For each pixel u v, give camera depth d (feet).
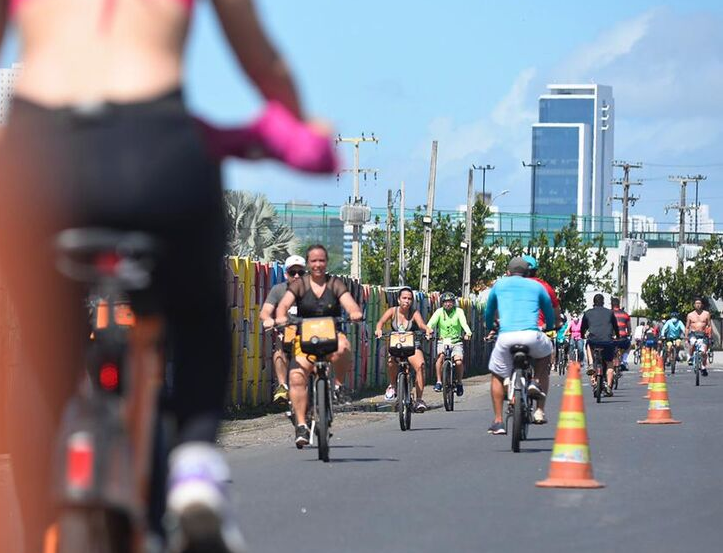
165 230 31.68
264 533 81.56
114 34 31.40
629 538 80.12
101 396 32.68
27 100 31.45
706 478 115.34
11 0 31.96
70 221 31.37
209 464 32.42
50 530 38.99
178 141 31.27
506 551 74.84
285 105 32.55
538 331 153.28
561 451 108.78
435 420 208.95
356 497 101.09
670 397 285.43
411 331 223.30
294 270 170.09
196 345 34.42
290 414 177.88
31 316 33.99
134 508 31.22
